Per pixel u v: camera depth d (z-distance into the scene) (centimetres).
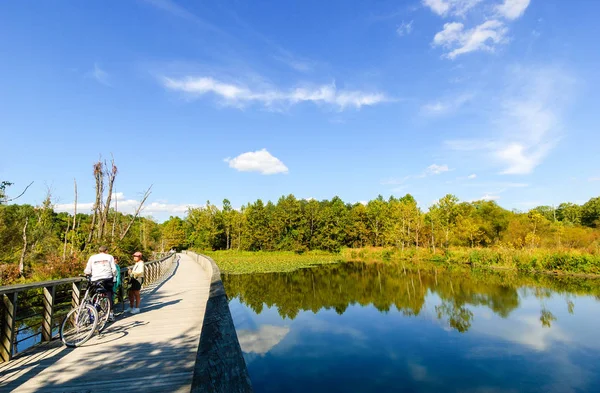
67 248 1825
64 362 495
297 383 848
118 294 909
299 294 2100
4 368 471
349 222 6644
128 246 2173
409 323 1402
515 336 1204
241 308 1722
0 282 1246
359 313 1598
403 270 3294
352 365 963
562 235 3588
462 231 4522
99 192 2170
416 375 892
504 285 2206
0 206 1900
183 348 554
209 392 166
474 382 852
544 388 812
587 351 1044
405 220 5312
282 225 6419
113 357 514
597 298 1739
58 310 736
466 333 1252
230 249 7038
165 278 1653
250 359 1013
